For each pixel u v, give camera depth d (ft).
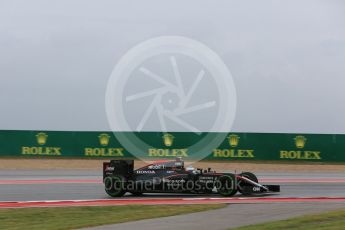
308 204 84.28
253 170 166.71
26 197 98.68
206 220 69.46
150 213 76.84
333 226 62.49
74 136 186.80
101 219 73.05
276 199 90.99
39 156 186.39
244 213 74.69
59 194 102.78
